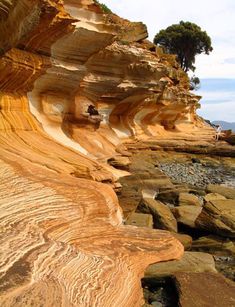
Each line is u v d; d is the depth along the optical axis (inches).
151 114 1330.0
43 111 543.2
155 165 997.8
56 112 577.0
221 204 509.0
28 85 471.2
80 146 604.1
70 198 280.7
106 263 205.3
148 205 525.3
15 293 144.1
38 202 256.1
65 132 594.6
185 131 1717.5
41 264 174.4
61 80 562.6
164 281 339.9
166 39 3351.4
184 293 310.8
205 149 1280.8
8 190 261.7
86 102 729.0
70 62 577.3
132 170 730.2
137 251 239.0
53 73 539.2
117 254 224.5
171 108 1480.1
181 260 362.6
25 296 144.0
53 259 183.8
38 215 236.4
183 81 1855.3
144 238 261.9
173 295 325.4
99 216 273.9
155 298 323.9
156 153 1142.3
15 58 403.5
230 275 390.3
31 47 442.6
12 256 174.1
